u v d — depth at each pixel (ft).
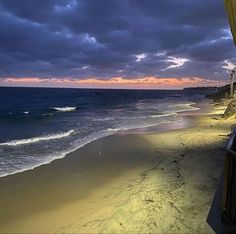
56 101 221.87
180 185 25.93
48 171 33.40
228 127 60.13
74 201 24.70
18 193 26.68
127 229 18.71
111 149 44.04
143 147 44.88
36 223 20.86
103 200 24.63
